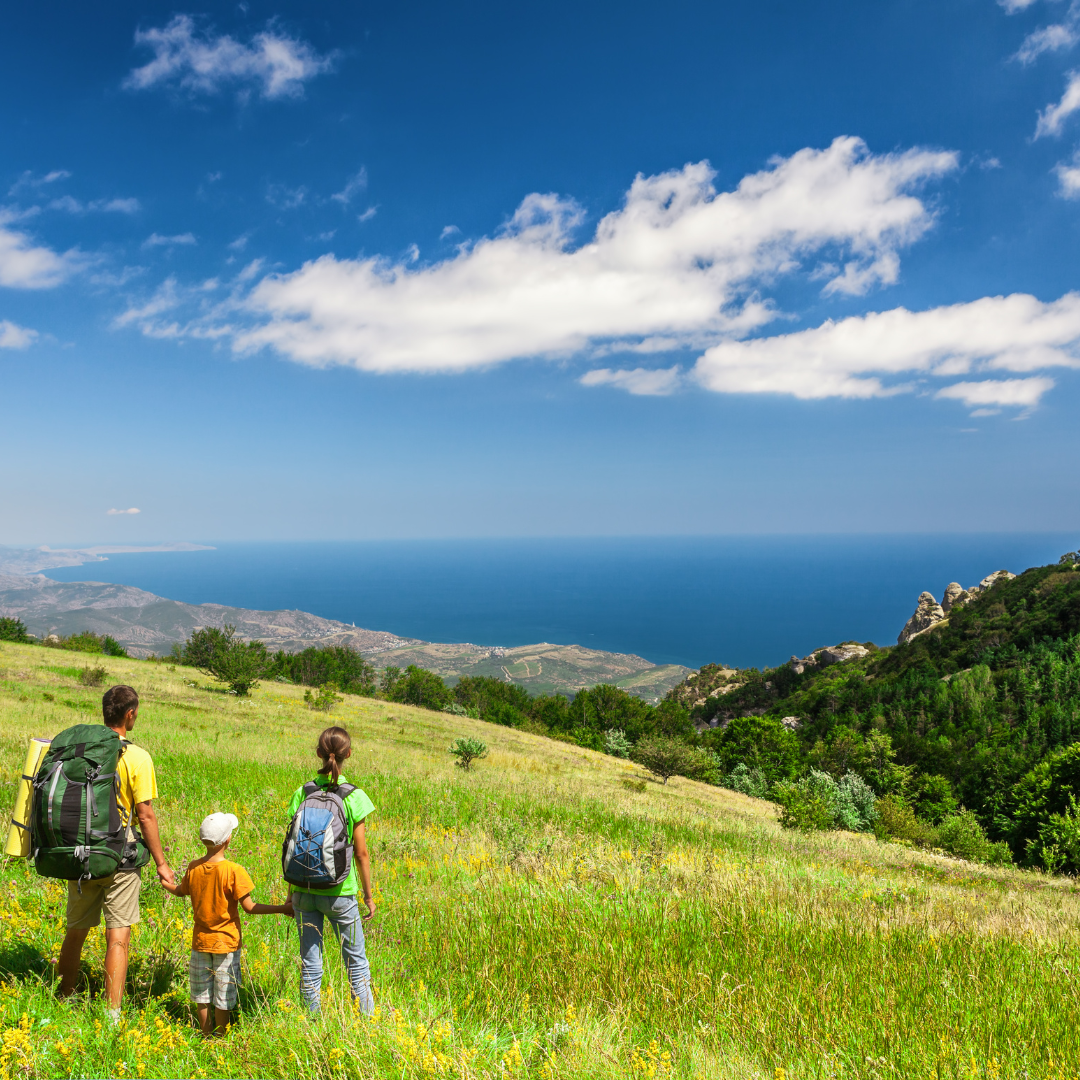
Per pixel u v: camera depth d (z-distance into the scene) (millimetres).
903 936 5629
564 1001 4020
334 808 3631
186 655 53594
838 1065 3387
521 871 7617
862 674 152250
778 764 73125
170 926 4629
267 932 5082
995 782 64750
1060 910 10133
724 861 10023
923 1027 3932
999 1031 3936
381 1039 3000
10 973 3525
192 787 11648
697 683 196375
